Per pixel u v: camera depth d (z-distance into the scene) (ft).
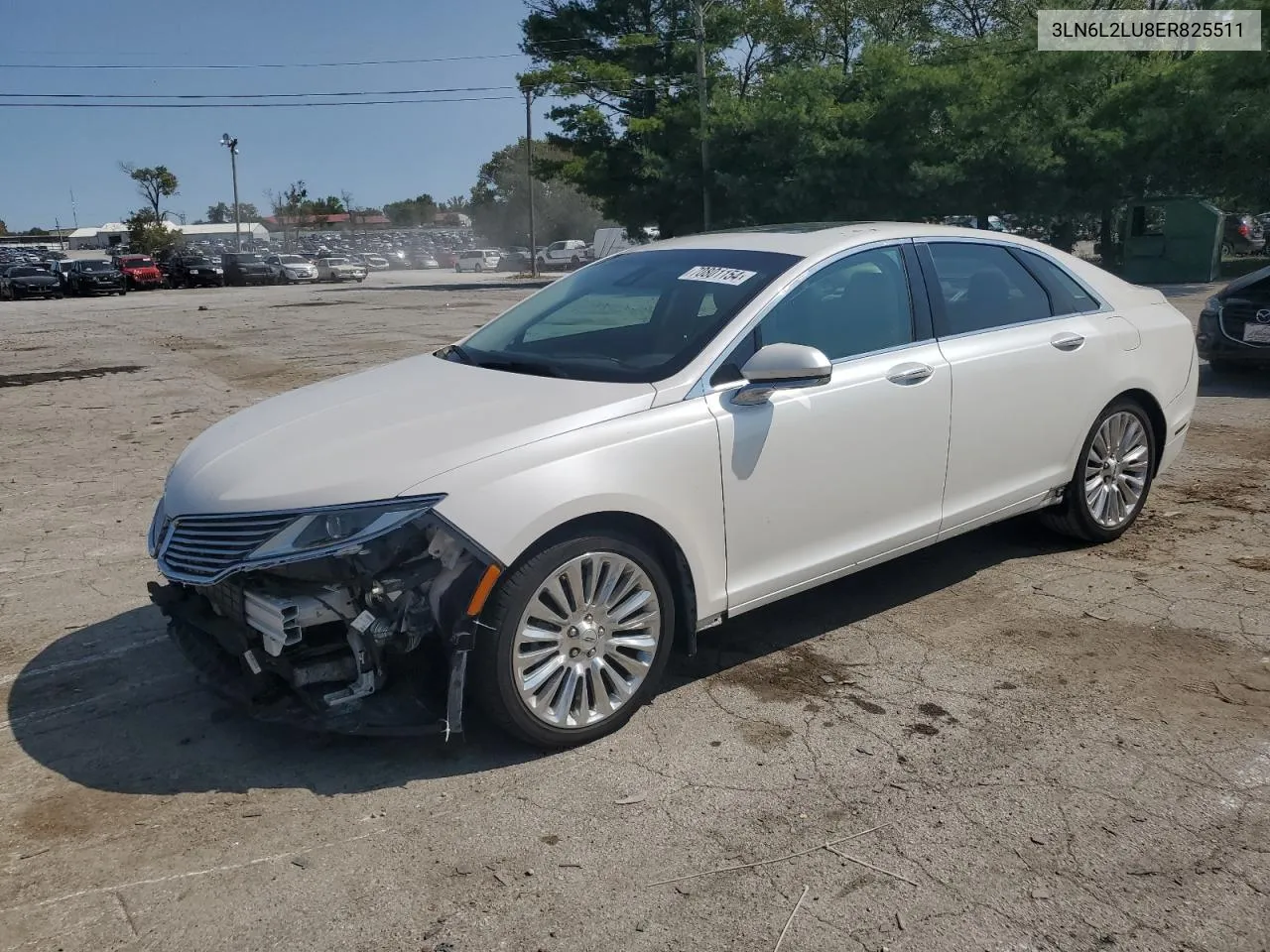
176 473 12.57
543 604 11.23
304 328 65.98
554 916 8.93
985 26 139.74
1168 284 80.18
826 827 10.12
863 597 16.02
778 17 125.39
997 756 11.34
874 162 99.91
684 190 114.32
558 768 11.33
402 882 9.43
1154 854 9.59
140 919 9.00
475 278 171.42
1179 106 84.99
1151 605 15.35
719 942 8.57
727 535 12.55
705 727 12.13
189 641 12.28
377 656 10.99
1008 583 16.40
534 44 127.24
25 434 30.81
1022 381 15.55
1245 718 12.01
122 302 111.45
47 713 12.84
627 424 11.75
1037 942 8.48
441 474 10.79
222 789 11.05
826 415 13.21
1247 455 24.22
